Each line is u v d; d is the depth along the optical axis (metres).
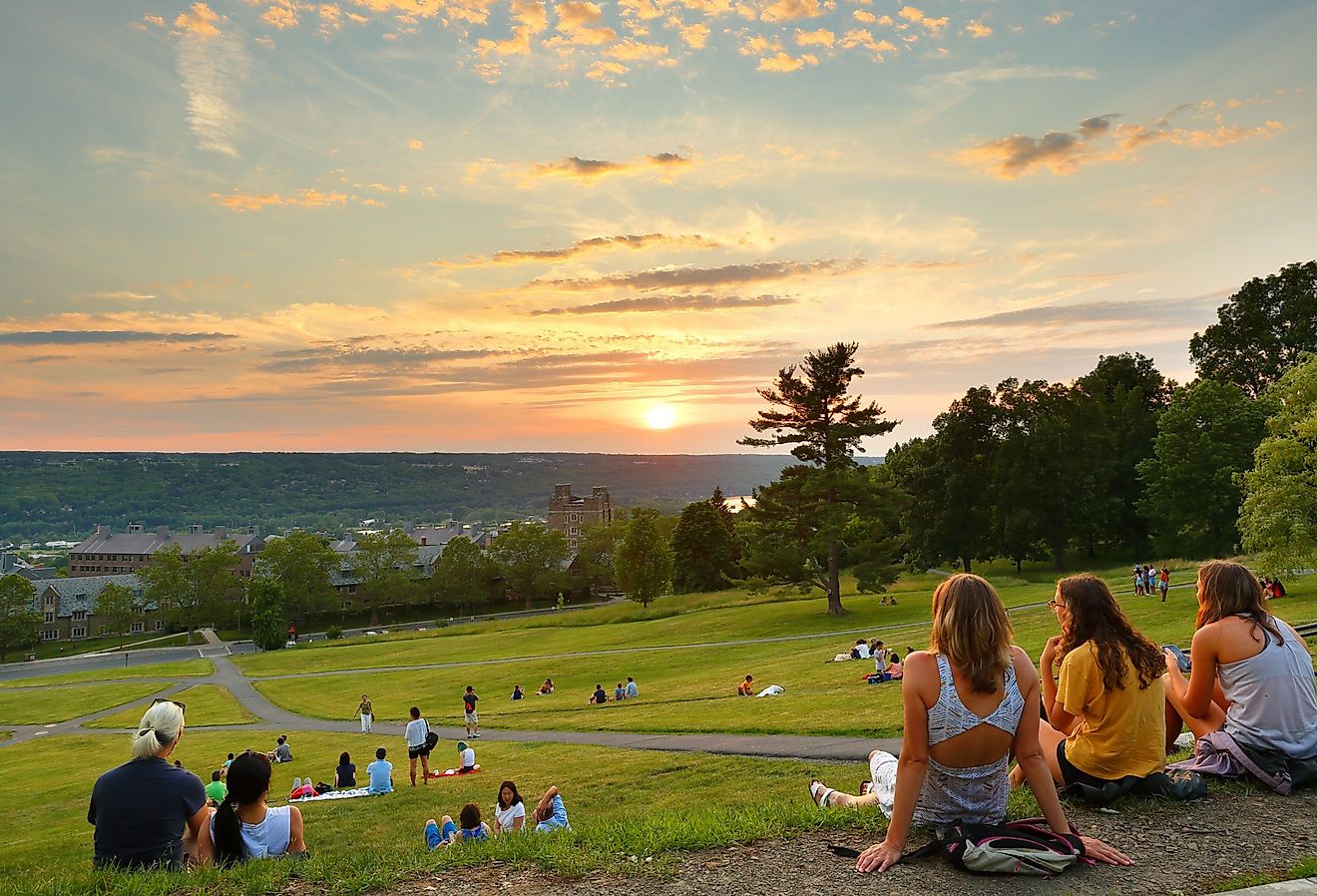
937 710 5.16
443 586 156.88
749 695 32.47
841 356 62.06
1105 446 74.38
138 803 6.66
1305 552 34.69
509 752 26.25
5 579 134.62
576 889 5.46
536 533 162.88
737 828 6.48
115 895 5.80
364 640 99.38
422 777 24.78
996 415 77.00
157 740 6.86
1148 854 5.47
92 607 161.25
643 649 61.00
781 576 63.72
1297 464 36.44
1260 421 58.69
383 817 17.55
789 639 55.50
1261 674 6.64
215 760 33.97
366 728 38.72
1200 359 75.56
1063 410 74.00
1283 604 33.66
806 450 63.03
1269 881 5.03
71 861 15.84
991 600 5.16
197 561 145.62
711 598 93.19
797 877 5.35
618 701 38.00
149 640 148.62
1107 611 6.43
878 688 27.55
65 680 80.38
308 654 87.06
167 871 6.36
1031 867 5.07
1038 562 86.56
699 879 5.47
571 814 15.34
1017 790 6.94
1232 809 6.22
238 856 6.98
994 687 5.12
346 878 5.95
